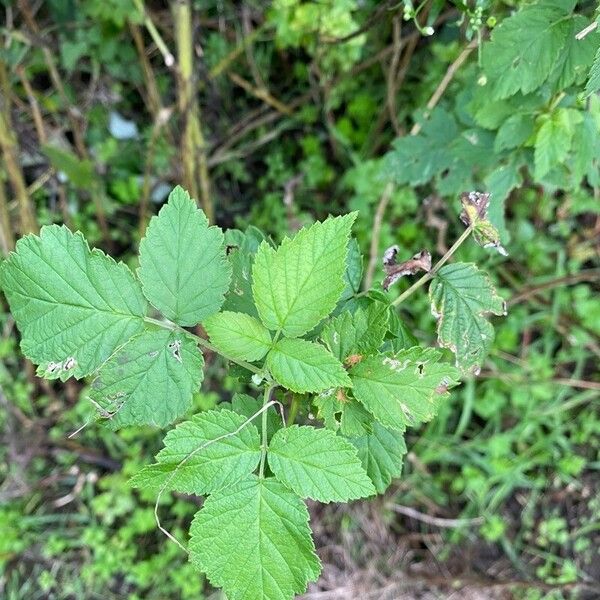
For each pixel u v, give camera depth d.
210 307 0.30
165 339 0.30
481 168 0.54
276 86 0.80
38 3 0.70
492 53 0.39
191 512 0.72
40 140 0.71
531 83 0.39
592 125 0.41
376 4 0.62
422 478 0.76
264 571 0.28
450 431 0.77
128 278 0.30
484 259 0.75
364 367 0.30
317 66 0.70
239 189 0.83
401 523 0.77
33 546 0.74
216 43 0.73
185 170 0.65
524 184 0.72
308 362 0.29
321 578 0.73
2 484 0.75
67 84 0.76
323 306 0.29
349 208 0.75
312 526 0.74
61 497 0.75
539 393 0.76
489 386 0.77
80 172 0.69
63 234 0.29
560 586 0.73
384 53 0.65
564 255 0.78
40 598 0.73
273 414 0.33
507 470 0.75
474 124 0.48
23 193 0.69
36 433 0.76
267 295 0.29
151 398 0.29
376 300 0.34
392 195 0.72
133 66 0.74
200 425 0.28
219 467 0.28
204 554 0.28
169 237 0.30
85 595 0.73
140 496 0.74
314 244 0.28
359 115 0.77
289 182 0.79
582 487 0.77
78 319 0.29
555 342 0.79
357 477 0.28
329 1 0.57
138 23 0.62
